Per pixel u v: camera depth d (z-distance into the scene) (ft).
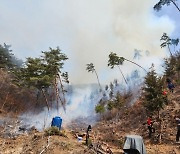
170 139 65.92
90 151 48.01
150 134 70.79
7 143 55.31
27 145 52.01
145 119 87.20
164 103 71.00
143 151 45.75
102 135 80.38
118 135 78.69
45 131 56.49
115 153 55.88
